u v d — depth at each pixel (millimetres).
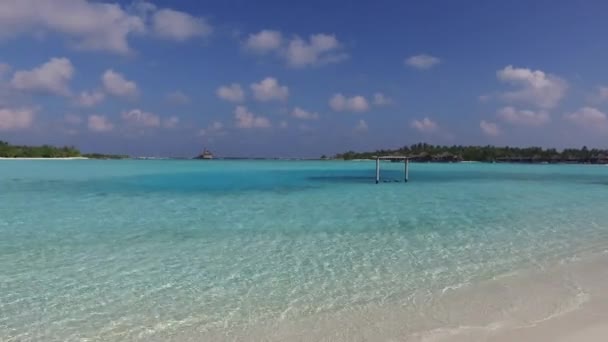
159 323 4871
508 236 9922
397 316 4965
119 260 7664
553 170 54531
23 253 8172
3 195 18812
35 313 5195
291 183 27594
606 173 45719
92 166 55594
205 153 154875
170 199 17422
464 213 13672
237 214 13234
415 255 8070
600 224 11641
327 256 7992
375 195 19734
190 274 6801
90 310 5281
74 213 13305
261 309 5273
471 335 4359
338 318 4941
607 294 5613
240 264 7406
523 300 5422
